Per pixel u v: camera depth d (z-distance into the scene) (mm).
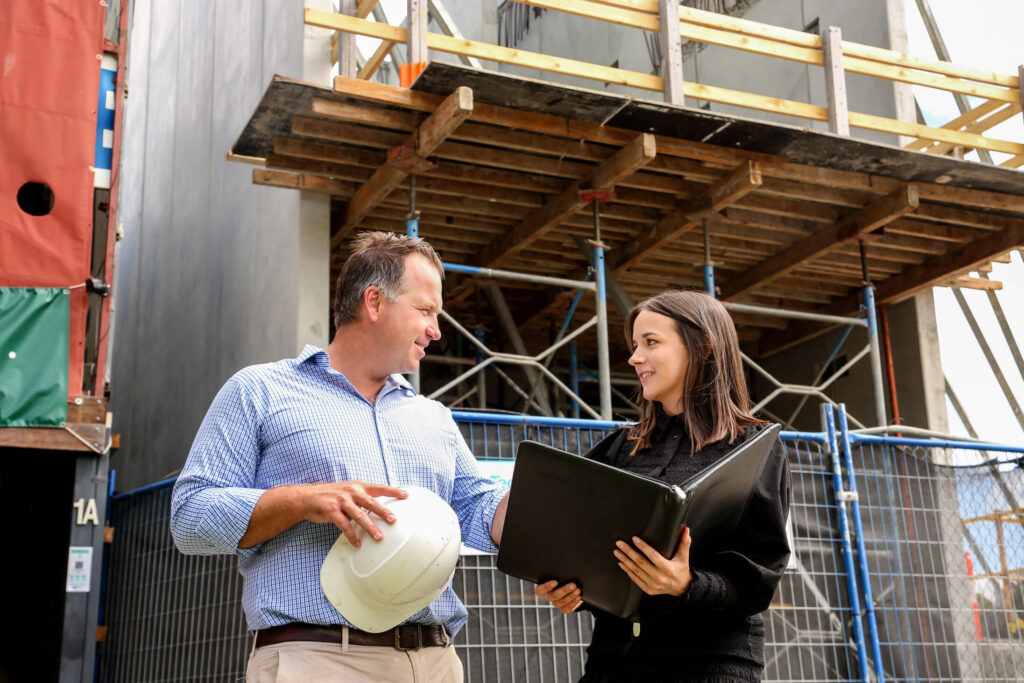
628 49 12930
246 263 8797
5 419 6852
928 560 5797
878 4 9859
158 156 11977
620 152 6902
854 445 5859
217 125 9969
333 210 8109
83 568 6996
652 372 2621
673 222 7980
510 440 5141
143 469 11086
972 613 5789
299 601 2363
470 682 4863
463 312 10195
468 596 4969
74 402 7066
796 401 10734
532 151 6922
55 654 7387
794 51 7387
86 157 7316
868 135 9656
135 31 13773
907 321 9602
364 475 2508
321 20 6375
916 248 8758
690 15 7031
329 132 6688
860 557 5570
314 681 2305
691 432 2561
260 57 8789
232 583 6492
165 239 11336
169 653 6949
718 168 7375
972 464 6090
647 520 2148
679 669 2385
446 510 2428
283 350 7758
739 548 2455
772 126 6691
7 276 7031
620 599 2305
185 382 10109
